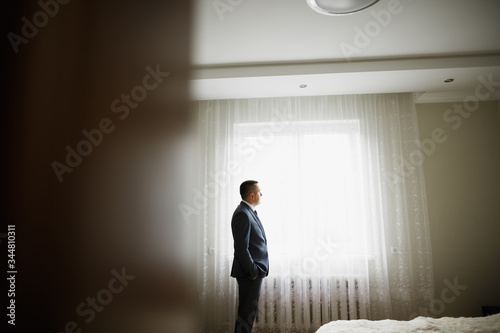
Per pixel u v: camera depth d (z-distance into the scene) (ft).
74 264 0.81
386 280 9.27
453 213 9.89
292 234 9.81
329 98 10.48
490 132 10.14
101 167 0.94
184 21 1.79
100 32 0.98
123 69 1.10
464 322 4.99
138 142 1.18
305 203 9.95
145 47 1.28
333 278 9.49
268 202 10.05
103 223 0.93
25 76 0.71
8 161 0.66
